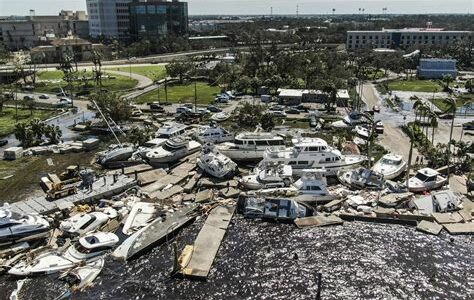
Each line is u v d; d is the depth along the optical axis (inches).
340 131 3607.3
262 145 2913.4
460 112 4429.1
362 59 7691.9
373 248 1925.4
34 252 1857.8
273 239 2009.1
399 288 1662.2
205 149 2819.9
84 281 1692.9
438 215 2166.6
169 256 1872.5
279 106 4512.8
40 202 2245.3
